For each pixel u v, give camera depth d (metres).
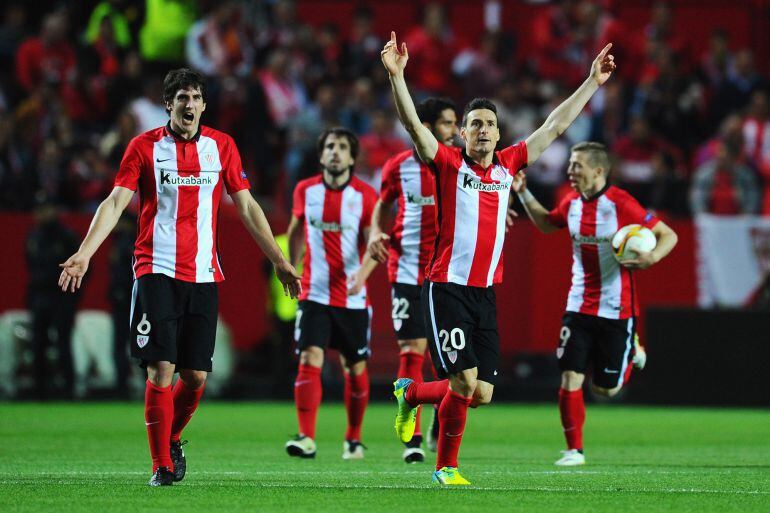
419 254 32.12
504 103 71.19
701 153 69.38
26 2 77.06
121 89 67.50
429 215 31.95
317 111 65.31
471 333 24.53
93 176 61.12
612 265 31.61
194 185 23.86
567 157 68.38
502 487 24.36
